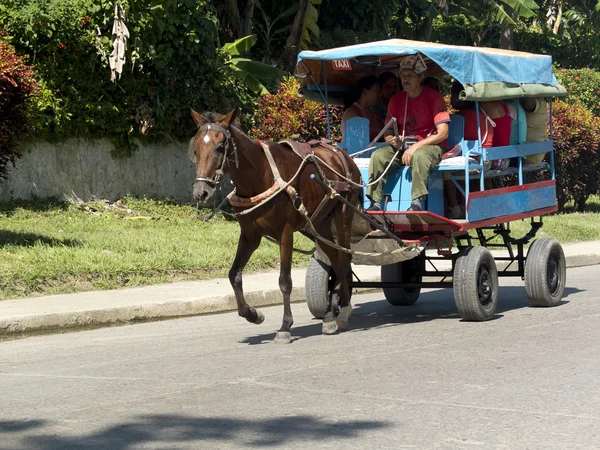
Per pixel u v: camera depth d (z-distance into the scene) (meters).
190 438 5.72
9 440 5.70
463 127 10.49
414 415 6.22
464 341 9.05
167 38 18.14
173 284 12.49
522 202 11.20
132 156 18.39
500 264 15.84
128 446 5.56
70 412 6.38
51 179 17.12
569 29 37.53
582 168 23.36
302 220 9.21
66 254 12.66
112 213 17.30
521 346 8.70
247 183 8.73
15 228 14.65
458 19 34.31
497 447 5.50
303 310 11.80
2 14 16.52
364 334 9.66
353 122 11.02
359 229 10.07
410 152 9.87
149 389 7.07
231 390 7.00
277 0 23.98
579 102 26.59
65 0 16.88
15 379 7.56
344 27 25.45
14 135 13.60
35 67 16.75
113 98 17.97
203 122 8.40
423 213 9.60
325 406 6.48
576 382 7.15
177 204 18.83
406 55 10.34
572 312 10.88
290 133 18.55
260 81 21.47
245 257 9.26
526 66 11.17
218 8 22.62
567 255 16.58
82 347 9.09
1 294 11.13
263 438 5.71
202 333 9.92
